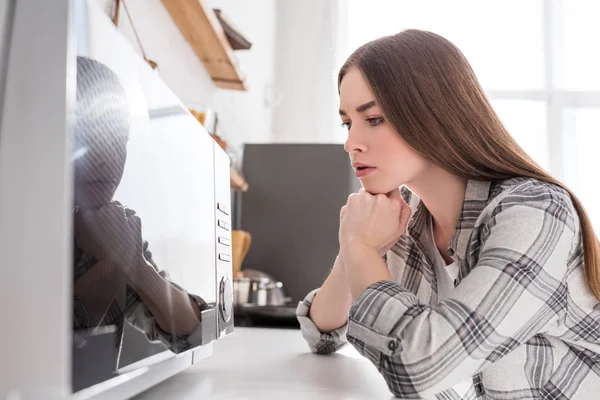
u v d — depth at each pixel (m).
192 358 0.77
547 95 3.58
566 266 0.78
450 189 0.94
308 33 3.42
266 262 2.43
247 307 1.63
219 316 0.81
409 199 1.18
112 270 0.45
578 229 0.85
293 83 3.38
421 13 3.52
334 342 1.06
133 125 0.50
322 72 3.39
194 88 2.00
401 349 0.69
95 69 0.42
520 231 0.75
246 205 2.46
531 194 0.79
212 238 0.80
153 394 0.61
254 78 2.99
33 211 0.36
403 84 0.84
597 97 3.58
